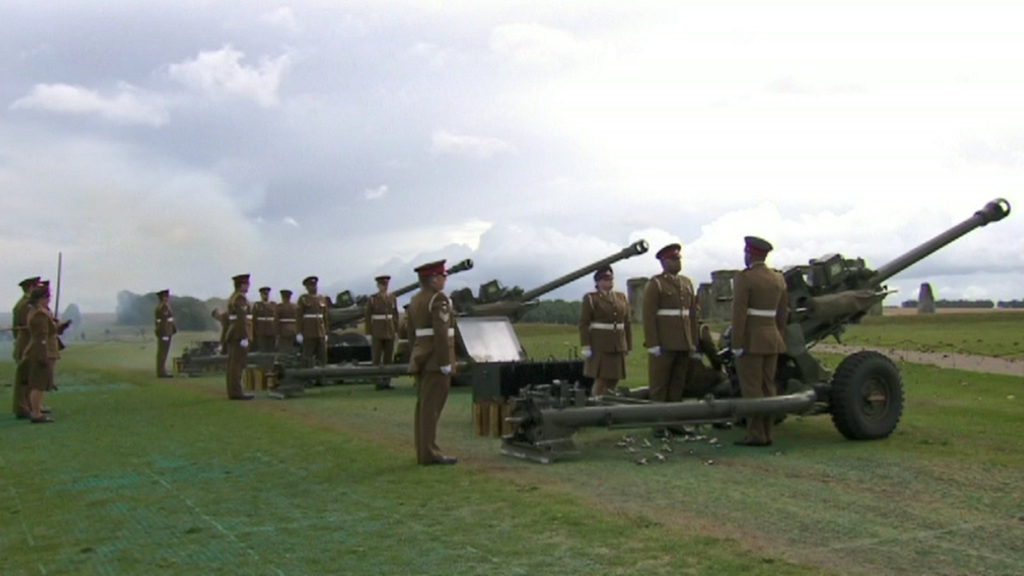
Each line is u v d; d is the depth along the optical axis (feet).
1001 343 71.87
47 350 42.75
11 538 20.22
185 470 27.96
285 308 71.67
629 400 30.58
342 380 56.75
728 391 35.12
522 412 29.48
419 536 19.34
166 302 73.46
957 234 35.68
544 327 112.98
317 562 17.66
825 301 33.83
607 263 56.03
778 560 17.03
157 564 17.92
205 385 63.10
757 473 25.73
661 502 22.06
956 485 23.72
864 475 25.21
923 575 16.08
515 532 19.45
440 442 33.24
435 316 28.19
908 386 46.32
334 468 27.76
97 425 39.93
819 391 31.73
